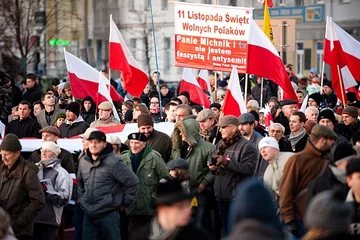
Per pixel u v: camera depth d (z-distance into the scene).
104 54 67.94
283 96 20.97
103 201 13.57
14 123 19.97
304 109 20.88
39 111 22.77
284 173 12.27
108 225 13.72
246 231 6.78
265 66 18.33
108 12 67.38
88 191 13.66
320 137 12.12
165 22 64.38
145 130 15.54
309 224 7.68
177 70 64.12
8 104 25.53
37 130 19.88
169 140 15.68
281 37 28.64
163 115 22.08
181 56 20.84
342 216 7.57
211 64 20.69
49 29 64.62
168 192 8.79
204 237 9.02
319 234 7.62
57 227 13.82
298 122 15.68
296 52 59.31
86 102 21.06
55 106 22.81
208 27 20.62
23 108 19.78
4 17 49.94
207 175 15.28
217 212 15.69
